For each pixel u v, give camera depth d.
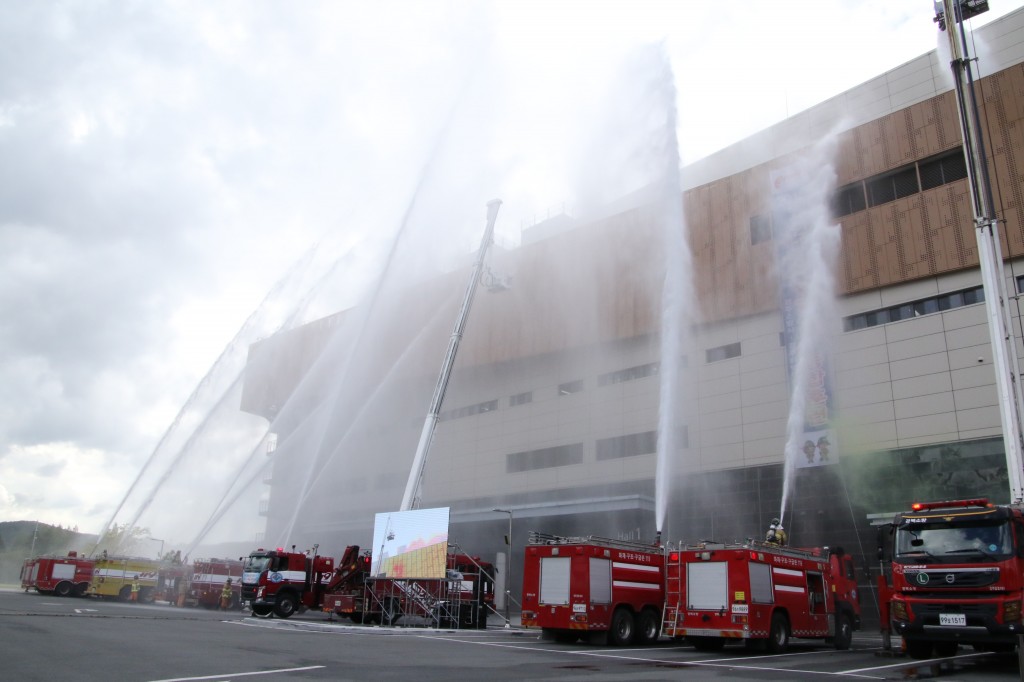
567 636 20.11
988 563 14.00
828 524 34.31
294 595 30.36
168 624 20.70
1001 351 16.16
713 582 17.56
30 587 40.53
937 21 19.69
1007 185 31.84
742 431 38.19
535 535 20.62
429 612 25.33
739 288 39.44
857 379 35.25
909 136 35.34
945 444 32.00
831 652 18.34
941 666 14.20
